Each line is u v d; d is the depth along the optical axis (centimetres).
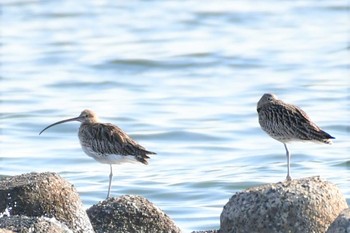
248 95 3197
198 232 1538
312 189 1333
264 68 3656
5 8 4762
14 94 3238
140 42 4122
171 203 1903
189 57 3825
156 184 2059
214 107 3008
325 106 2978
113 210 1445
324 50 3925
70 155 2384
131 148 1744
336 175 2116
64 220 1397
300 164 2245
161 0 4984
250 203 1338
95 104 3075
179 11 4722
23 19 4569
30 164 2297
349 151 2373
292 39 4150
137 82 3459
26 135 2644
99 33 4303
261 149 2425
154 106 3036
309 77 3475
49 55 3894
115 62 3728
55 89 3338
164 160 2331
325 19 4541
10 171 2219
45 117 2861
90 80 3488
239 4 4850
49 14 4641
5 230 1228
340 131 2622
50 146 2503
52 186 1408
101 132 1764
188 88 3338
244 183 2053
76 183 2072
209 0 4950
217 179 2095
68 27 4422
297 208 1312
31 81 3466
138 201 1459
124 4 4903
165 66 3706
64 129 2712
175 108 3000
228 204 1361
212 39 4156
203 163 2291
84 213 1424
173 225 1457
